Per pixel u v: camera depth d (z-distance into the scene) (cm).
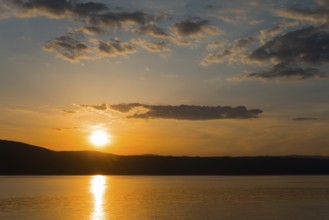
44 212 5162
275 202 6619
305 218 4719
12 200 6956
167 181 16750
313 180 17038
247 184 13350
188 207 5841
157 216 4850
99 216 4825
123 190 10175
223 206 5975
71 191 9650
